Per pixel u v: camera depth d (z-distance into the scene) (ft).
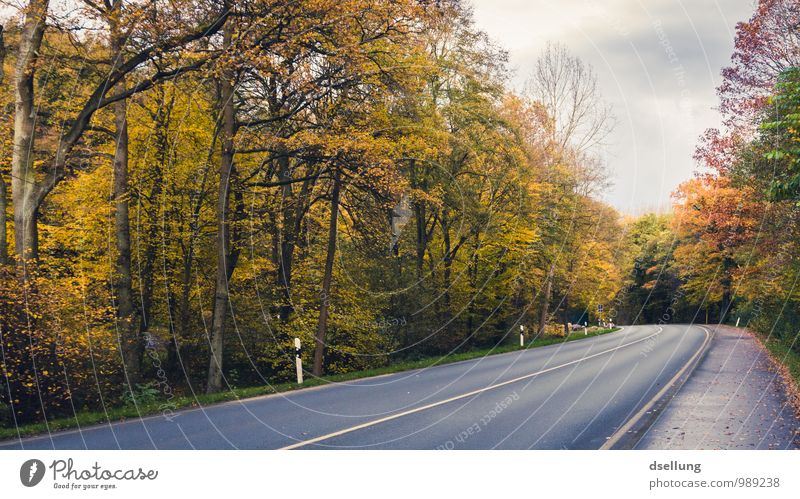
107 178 53.52
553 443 22.25
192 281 63.41
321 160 51.93
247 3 43.73
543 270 113.80
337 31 47.93
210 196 61.52
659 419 26.25
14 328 32.58
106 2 42.34
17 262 34.53
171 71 45.19
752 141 59.00
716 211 68.18
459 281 96.63
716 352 65.31
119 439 24.99
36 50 41.24
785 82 27.68
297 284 71.31
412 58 62.39
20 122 41.01
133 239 59.62
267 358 67.46
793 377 39.19
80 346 36.78
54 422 29.84
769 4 55.21
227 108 49.52
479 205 88.94
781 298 68.64
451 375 50.14
